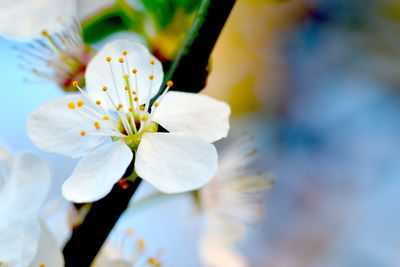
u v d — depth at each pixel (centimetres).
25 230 17
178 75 18
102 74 18
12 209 17
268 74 39
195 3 19
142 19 19
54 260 17
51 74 20
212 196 21
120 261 18
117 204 17
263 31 39
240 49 38
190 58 18
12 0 19
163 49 19
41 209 18
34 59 19
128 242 19
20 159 18
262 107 39
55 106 18
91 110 18
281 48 39
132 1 19
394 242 39
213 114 18
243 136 22
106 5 20
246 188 22
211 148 17
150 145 18
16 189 18
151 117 18
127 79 18
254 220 22
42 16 19
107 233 17
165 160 17
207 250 22
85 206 18
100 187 17
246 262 22
